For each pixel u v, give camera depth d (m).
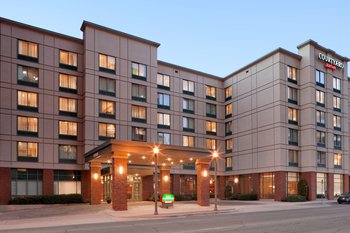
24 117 40.22
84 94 42.81
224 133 57.88
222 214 26.36
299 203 40.50
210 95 57.78
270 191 47.56
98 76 43.72
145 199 47.03
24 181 39.53
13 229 18.14
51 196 38.56
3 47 39.50
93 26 43.91
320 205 37.16
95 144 42.59
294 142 47.44
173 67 54.03
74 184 42.41
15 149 39.19
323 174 48.38
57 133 41.88
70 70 43.44
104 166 43.22
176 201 45.75
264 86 49.59
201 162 33.31
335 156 50.62
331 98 50.66
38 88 41.19
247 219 21.64
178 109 53.62
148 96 47.72
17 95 39.91
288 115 47.34
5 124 38.84
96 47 43.97
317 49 49.75
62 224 20.36
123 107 45.31
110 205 36.19
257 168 49.59
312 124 47.12
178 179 52.59
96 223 20.67
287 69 48.12
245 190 52.56
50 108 41.75
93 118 42.81
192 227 17.67
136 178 47.62
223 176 56.78
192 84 55.91
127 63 46.31
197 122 55.47
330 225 18.06
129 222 20.88
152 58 48.72
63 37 43.31
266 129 48.53
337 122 51.81
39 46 41.72
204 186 33.19
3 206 35.34
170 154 30.92
